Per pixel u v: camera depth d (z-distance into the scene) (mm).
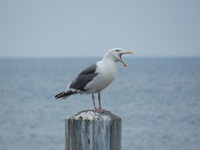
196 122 27859
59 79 78062
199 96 44812
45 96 46562
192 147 21125
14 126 27172
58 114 31594
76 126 5719
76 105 35344
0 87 60719
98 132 5676
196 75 87812
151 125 26812
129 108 35250
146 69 128250
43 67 153375
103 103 38719
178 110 33719
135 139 22547
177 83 64875
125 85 61500
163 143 21859
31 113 32656
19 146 21797
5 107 37219
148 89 54062
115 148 5727
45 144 22109
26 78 83062
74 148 5738
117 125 5730
